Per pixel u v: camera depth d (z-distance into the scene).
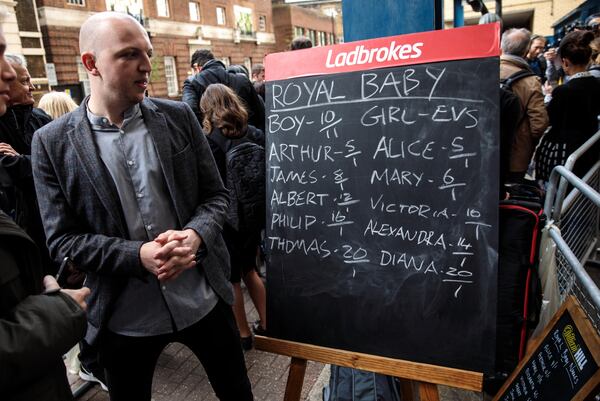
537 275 1.62
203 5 22.67
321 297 1.53
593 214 3.01
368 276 1.46
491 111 1.28
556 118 3.13
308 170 1.52
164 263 1.23
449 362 1.37
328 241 1.51
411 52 1.37
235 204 2.19
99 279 1.35
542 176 3.30
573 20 8.89
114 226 1.31
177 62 21.27
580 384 1.10
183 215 1.40
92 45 1.20
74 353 2.34
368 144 1.43
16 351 0.79
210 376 1.58
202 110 2.30
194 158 1.45
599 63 3.40
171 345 2.58
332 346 1.52
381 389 1.68
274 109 1.57
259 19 28.36
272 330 1.61
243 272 2.46
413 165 1.38
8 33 12.05
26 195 1.94
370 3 2.12
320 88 1.49
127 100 1.25
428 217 1.37
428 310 1.39
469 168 1.32
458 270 1.34
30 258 0.93
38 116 2.25
